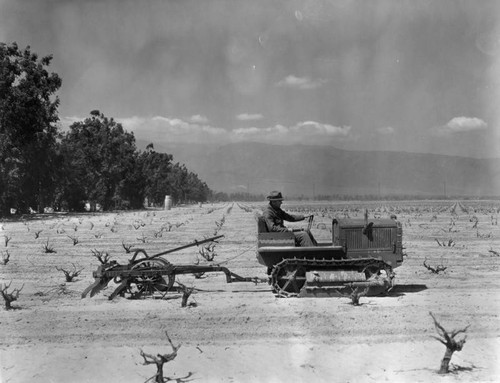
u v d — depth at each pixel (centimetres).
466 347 895
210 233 3356
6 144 5756
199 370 800
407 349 880
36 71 5762
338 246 1270
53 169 6781
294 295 1234
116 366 818
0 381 766
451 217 5212
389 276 1239
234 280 1312
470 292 1304
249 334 961
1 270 1736
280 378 767
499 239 2756
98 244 2662
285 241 1273
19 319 1062
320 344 902
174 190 16250
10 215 6406
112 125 9806
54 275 1638
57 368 807
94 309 1143
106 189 9525
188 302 1198
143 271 1252
